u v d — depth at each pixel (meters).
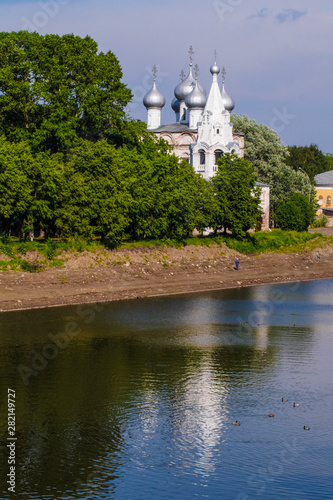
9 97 75.25
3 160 68.19
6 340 50.31
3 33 79.88
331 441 32.84
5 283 65.12
